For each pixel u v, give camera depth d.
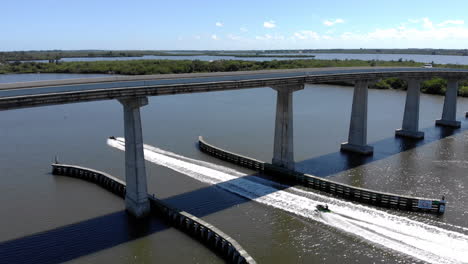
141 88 35.44
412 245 32.78
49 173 51.75
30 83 32.94
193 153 60.66
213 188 45.81
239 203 41.50
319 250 32.09
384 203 40.94
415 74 70.06
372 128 80.81
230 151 61.22
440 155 60.59
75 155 59.91
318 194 44.22
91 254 31.56
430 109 104.56
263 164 51.56
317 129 78.06
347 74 56.47
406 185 46.84
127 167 38.56
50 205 41.22
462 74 82.56
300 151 62.31
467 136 74.38
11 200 42.50
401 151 63.06
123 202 42.22
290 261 30.42
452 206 40.62
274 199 42.62
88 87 32.94
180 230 36.03
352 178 49.34
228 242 31.09
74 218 38.16
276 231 35.31
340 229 35.69
